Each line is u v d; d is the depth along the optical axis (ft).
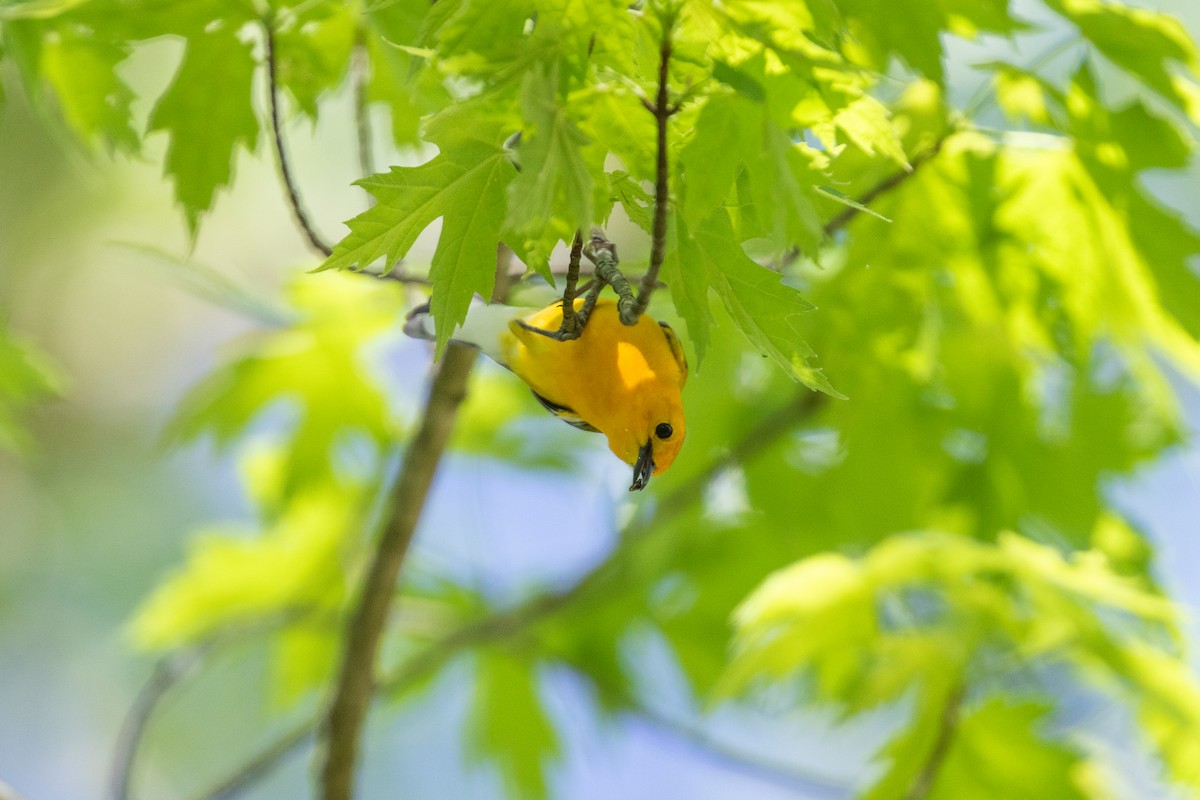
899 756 31.99
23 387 36.04
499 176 17.92
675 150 17.87
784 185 17.19
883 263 31.07
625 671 42.22
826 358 33.14
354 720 33.83
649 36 17.33
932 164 29.32
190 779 60.18
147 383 70.54
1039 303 30.04
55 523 65.72
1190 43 25.59
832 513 37.73
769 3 17.28
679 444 24.00
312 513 42.57
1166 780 30.37
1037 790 32.17
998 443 35.70
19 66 28.04
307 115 27.20
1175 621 32.50
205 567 43.27
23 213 64.03
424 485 32.35
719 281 18.10
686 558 40.52
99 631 64.03
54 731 61.77
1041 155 28.53
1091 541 35.86
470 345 25.52
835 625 30.40
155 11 25.45
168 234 62.85
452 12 17.62
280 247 60.44
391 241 17.94
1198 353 28.07
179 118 26.30
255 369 39.65
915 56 23.77
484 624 39.73
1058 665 40.73
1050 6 26.32
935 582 31.53
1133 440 35.55
